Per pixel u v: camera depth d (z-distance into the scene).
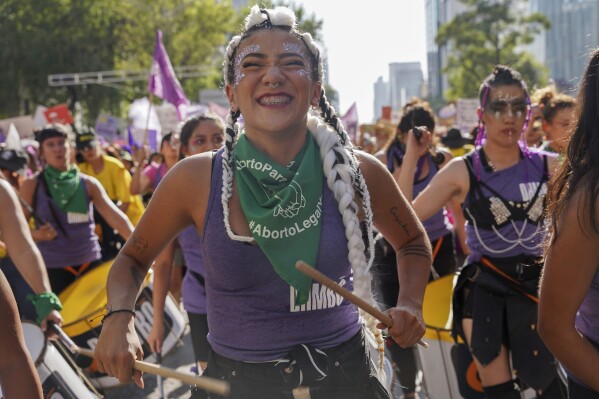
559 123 5.41
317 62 2.57
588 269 2.28
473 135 6.96
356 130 17.67
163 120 16.83
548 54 97.75
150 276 4.99
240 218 2.43
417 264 2.72
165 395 5.74
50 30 41.38
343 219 2.42
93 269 5.46
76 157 8.05
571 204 2.27
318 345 2.43
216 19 45.97
